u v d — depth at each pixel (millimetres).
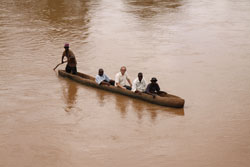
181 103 26938
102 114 26266
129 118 25578
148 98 28109
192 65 38031
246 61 39406
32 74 35125
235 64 38344
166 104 27328
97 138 22672
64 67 37438
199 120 25141
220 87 31578
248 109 26906
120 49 44125
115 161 20031
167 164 19719
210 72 35781
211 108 27156
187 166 19516
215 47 45125
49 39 48531
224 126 24141
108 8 71188
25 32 52250
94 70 36500
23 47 44594
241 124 24438
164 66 37656
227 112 26422
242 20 60812
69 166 19578
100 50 43656
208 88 31375
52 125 24500
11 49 43656
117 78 30078
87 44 46250
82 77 34156
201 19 61594
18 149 21344
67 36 50188
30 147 21578
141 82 28859
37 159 20281
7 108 27219
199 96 29578
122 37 49938
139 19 61344
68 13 66250
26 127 24188
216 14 65875
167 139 22500
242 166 19438
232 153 20750
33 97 29453
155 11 68312
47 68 37000
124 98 29281
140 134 23172
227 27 55969
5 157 20484
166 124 24547
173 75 34844
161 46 45500
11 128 24000
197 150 21125
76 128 24078
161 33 52219
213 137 22672
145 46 45469
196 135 22938
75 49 43938
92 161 20062
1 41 47281
